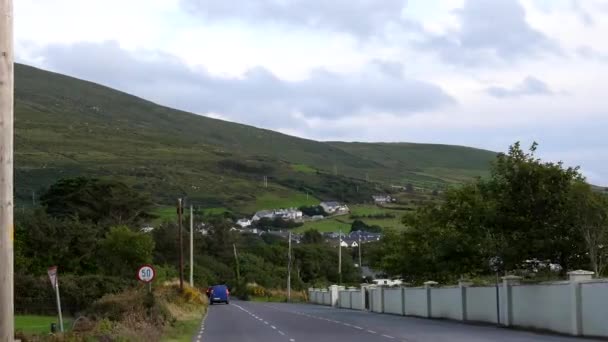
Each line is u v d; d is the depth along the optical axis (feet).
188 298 167.63
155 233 312.91
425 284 129.08
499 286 97.96
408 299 139.23
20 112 556.92
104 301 109.40
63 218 230.89
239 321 119.85
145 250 208.95
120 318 93.76
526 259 103.24
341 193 497.87
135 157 492.13
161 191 416.05
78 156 458.09
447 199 128.57
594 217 96.27
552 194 100.58
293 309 180.04
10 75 23.25
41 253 199.21
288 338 79.97
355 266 350.23
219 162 524.11
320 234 394.32
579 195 96.84
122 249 206.69
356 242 371.15
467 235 116.47
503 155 104.42
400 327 97.40
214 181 474.49
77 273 200.54
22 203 321.52
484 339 73.97
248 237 396.16
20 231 198.39
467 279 118.52
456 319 113.80
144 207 267.80
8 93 23.17
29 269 189.67
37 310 158.81
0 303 22.74
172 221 337.52
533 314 87.97
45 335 64.85
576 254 100.58
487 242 104.58
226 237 361.10
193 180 462.19
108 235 209.67
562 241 98.84
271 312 158.20
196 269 296.71
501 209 103.40
